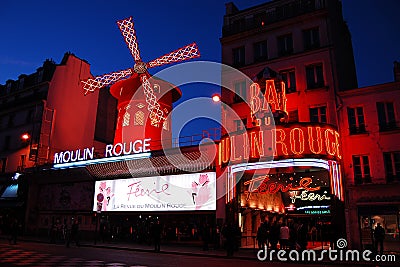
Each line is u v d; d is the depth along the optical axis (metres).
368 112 15.81
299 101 17.34
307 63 17.59
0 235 24.16
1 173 27.06
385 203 14.60
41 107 26.31
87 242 19.38
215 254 13.76
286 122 15.58
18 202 24.56
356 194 15.27
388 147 15.13
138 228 19.42
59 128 26.69
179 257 12.85
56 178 23.59
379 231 13.17
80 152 22.41
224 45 20.25
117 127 23.59
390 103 15.62
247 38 19.67
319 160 14.34
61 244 18.17
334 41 17.66
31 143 25.39
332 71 16.94
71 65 28.75
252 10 20.09
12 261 10.49
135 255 13.20
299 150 13.99
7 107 28.81
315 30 18.06
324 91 16.89
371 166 15.26
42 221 23.77
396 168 14.91
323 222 21.38
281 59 18.28
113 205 20.34
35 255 12.30
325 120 16.77
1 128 29.30
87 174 21.84
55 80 27.31
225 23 20.66
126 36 24.28
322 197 20.64
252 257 12.67
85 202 21.83
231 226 13.45
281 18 18.98
